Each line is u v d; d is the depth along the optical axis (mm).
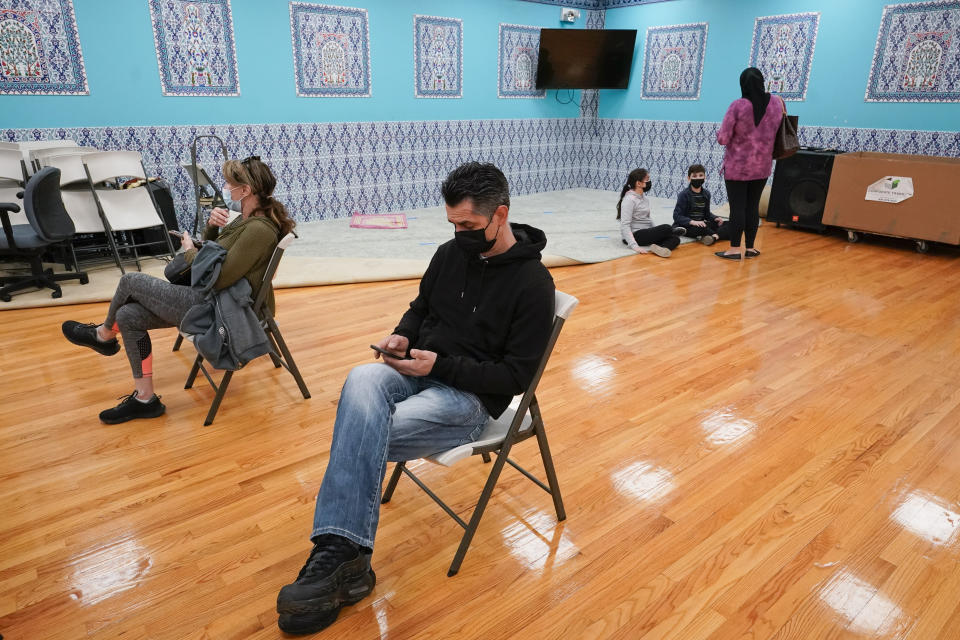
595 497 2037
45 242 3893
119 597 1602
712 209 7102
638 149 8195
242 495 2039
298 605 1415
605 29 7859
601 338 3422
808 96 6539
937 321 3689
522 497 2039
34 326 3549
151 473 2152
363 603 1588
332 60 6230
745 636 1484
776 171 6215
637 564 1730
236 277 2330
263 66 5852
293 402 2678
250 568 1713
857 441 2381
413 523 1913
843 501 2014
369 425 1460
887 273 4742
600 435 2422
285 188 6324
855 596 1610
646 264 4980
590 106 8477
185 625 1515
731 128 4828
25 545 1793
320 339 3377
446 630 1501
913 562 1737
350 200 6816
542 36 7520
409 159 7102
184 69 5445
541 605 1582
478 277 1635
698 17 7207
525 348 1569
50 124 4973
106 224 4441
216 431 2436
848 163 5637
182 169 5664
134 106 5297
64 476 2131
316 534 1445
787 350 3262
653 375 2963
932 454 2291
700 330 3549
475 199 1467
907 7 5676
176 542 1812
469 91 7344
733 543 1815
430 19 6758
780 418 2559
